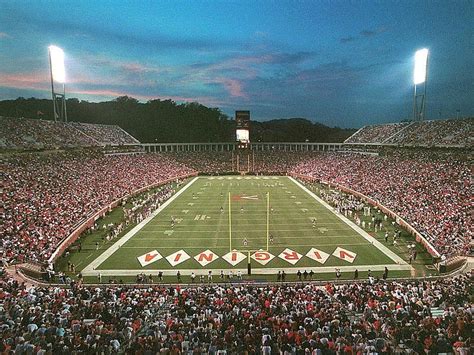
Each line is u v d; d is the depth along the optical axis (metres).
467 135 66.00
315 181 76.44
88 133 84.62
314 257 32.94
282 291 21.16
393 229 41.03
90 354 12.27
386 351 12.19
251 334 13.69
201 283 27.09
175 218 46.38
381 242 36.84
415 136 77.44
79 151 71.44
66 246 34.78
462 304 17.92
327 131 187.62
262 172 94.44
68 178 53.62
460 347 12.00
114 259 32.69
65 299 19.80
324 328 14.43
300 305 17.81
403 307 17.94
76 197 47.12
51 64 76.75
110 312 17.61
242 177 88.38
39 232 33.47
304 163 96.56
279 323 15.11
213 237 38.59
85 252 34.41
